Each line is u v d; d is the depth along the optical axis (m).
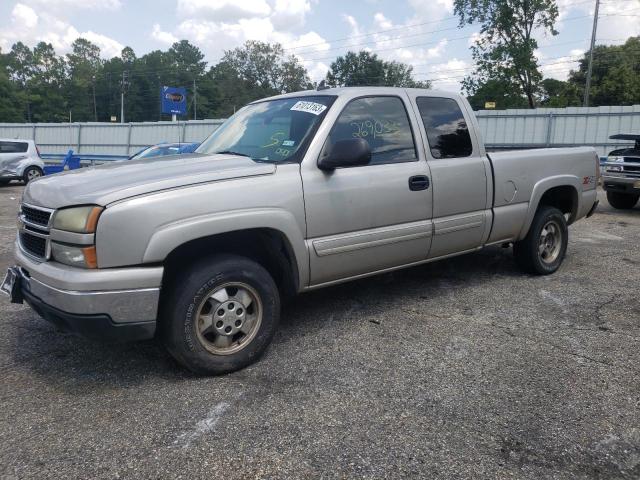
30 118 98.62
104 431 2.77
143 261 3.00
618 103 48.47
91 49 109.25
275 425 2.81
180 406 3.01
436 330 4.14
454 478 2.40
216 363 3.34
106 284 2.92
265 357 3.67
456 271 5.82
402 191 4.15
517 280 5.47
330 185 3.75
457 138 4.66
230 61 93.38
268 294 3.49
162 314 3.24
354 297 4.96
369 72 82.69
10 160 18.31
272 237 3.62
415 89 4.54
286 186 3.53
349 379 3.33
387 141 4.19
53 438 2.71
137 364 3.58
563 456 2.56
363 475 2.42
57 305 2.99
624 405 3.02
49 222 3.11
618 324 4.25
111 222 2.92
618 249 7.09
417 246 4.34
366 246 3.98
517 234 5.23
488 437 2.71
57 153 29.84
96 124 28.36
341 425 2.81
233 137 4.31
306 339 3.98
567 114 18.78
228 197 3.27
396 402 3.05
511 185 5.03
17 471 2.45
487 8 34.72
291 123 4.00
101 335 2.99
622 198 11.23
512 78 36.00
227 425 2.82
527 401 3.06
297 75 93.06
